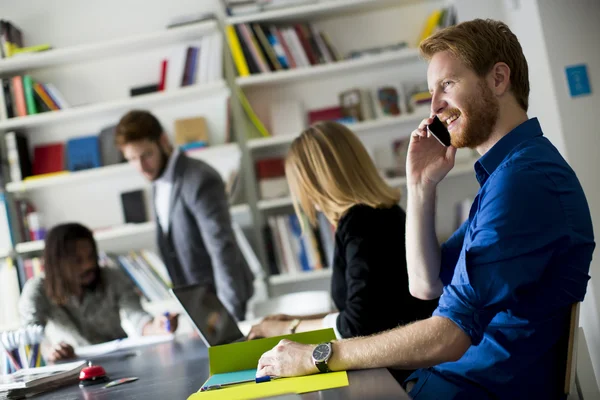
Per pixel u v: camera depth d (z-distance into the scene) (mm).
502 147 1428
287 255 3889
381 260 1764
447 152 1640
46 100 4082
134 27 4242
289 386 1189
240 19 3957
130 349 2471
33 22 4258
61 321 3051
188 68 4023
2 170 4043
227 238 3295
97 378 1699
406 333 1243
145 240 4219
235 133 4090
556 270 1288
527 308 1315
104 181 4258
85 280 3068
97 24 4250
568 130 2861
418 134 1649
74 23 4254
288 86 4195
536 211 1247
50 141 4273
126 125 3295
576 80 2865
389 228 1816
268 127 4188
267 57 3996
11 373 2027
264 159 4133
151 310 3959
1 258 4059
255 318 3225
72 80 4266
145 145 3309
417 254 1674
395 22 4168
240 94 4016
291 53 3998
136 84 4242
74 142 4168
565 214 1280
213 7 4211
